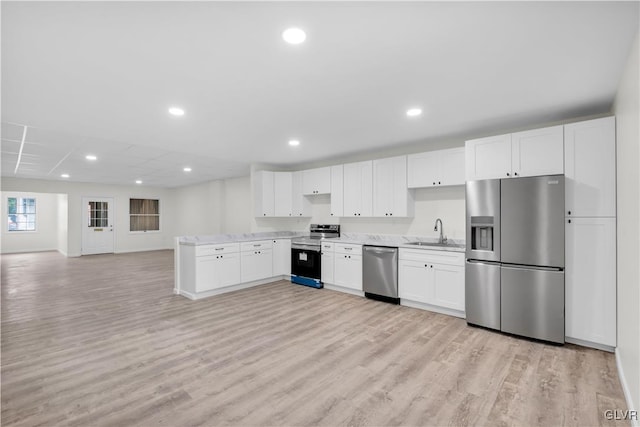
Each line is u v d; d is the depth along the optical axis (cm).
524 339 297
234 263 484
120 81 237
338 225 545
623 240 232
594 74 228
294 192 589
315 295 459
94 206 947
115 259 841
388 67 217
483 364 246
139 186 1032
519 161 313
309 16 160
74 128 359
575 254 280
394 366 243
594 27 170
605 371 234
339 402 197
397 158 443
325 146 454
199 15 159
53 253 980
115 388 212
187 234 1030
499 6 153
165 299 439
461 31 174
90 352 268
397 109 301
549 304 286
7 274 627
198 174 767
